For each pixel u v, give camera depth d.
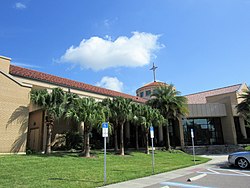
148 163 16.94
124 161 17.19
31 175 10.35
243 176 10.85
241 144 34.34
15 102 17.69
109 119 22.25
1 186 8.30
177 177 10.83
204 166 15.66
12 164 12.56
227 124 36.44
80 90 26.20
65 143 23.05
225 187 8.47
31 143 23.64
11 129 17.06
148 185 8.91
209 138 36.50
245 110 32.53
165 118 29.25
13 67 23.06
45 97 17.83
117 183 9.30
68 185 8.60
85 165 13.95
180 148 32.59
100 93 28.36
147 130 24.47
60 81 25.91
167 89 29.98
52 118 18.38
